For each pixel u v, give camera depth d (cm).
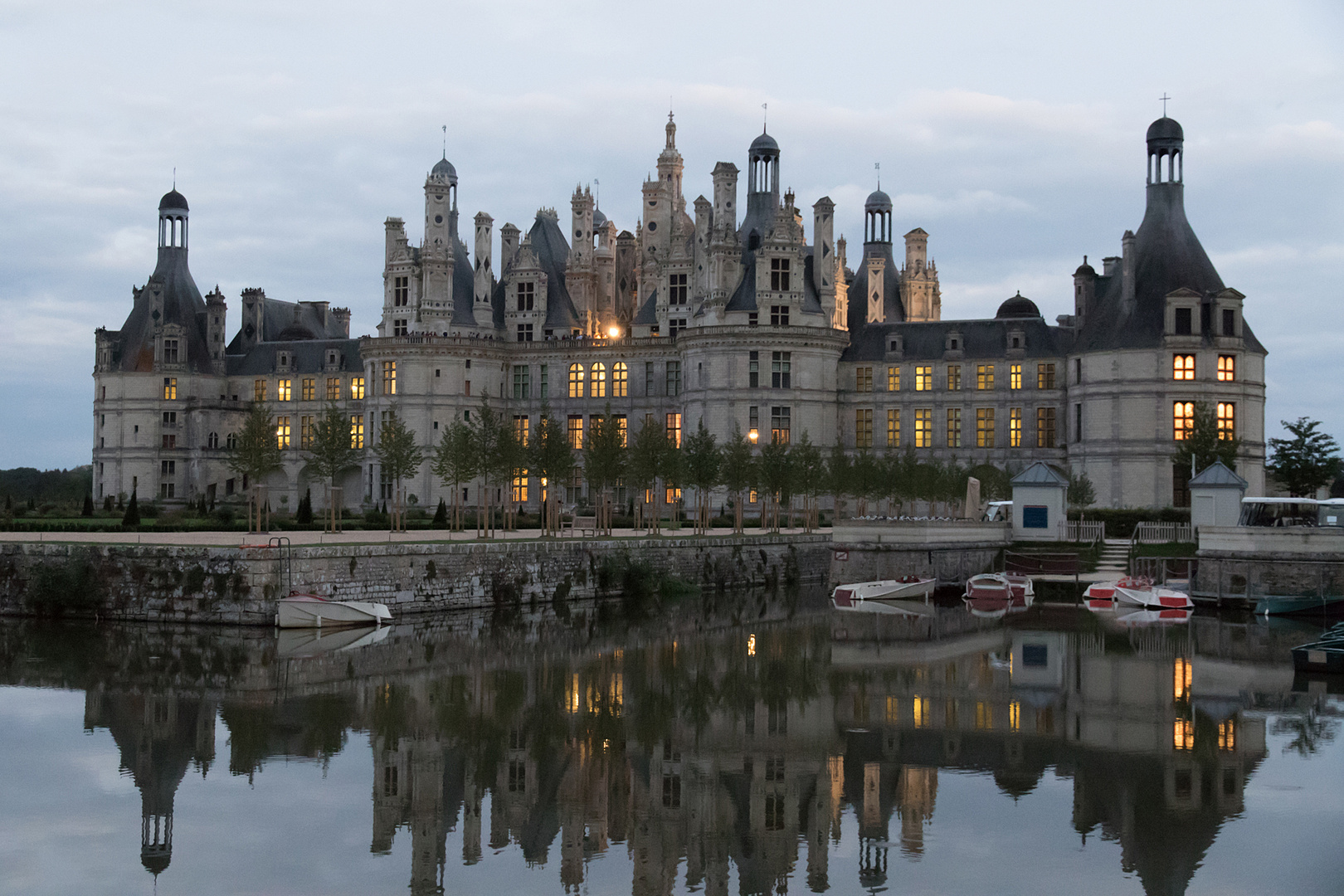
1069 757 4309
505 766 4266
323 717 4881
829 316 12938
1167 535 9012
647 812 3803
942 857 3384
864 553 8906
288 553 6744
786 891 3180
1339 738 4519
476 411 13438
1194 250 11306
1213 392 10906
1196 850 3384
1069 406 11781
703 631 7100
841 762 4284
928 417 12800
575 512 12394
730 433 12406
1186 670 5809
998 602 8431
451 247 13712
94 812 3772
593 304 14175
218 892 3180
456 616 7325
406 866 3369
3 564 7131
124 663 5794
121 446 15362
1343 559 7488
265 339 16400
